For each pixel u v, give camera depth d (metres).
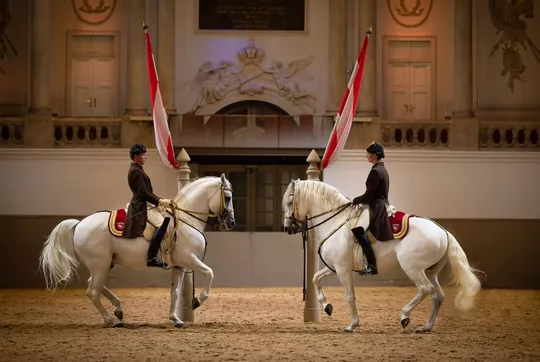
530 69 25.48
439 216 23.12
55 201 22.84
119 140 23.86
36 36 24.08
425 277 12.44
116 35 25.95
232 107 25.83
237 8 25.75
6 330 12.84
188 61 25.59
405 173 23.16
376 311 16.42
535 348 11.12
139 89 24.41
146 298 19.16
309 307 14.59
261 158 24.70
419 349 10.89
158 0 25.03
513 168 23.30
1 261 22.66
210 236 22.80
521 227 23.11
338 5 24.89
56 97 25.84
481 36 25.56
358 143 23.81
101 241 13.09
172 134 23.20
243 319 15.08
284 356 10.23
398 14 26.09
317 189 13.22
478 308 17.12
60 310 16.48
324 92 25.69
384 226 12.55
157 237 12.91
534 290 22.34
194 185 13.46
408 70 26.06
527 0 25.56
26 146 23.53
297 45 25.75
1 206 22.81
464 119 23.89
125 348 10.87
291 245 22.86
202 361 9.88
